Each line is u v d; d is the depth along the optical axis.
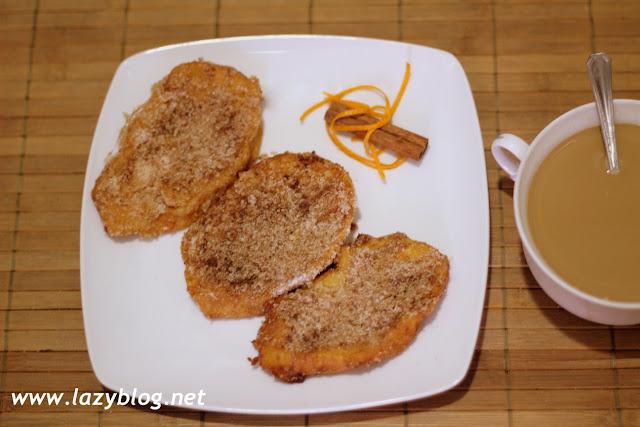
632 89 0.49
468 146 0.46
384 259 0.43
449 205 0.45
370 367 0.42
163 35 0.52
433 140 0.47
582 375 0.43
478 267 0.43
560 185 0.41
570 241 0.40
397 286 0.42
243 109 0.47
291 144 0.48
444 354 0.42
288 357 0.41
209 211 0.45
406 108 0.47
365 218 0.45
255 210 0.45
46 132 0.50
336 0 0.52
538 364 0.43
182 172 0.45
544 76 0.50
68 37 0.52
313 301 0.43
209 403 0.42
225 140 0.46
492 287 0.45
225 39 0.49
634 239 0.40
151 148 0.46
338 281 0.43
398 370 0.42
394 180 0.46
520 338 0.44
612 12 0.51
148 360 0.43
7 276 0.47
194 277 0.44
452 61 0.47
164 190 0.45
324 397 0.41
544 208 0.41
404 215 0.45
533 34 0.51
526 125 0.48
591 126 0.42
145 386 0.43
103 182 0.46
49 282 0.47
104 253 0.45
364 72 0.48
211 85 0.47
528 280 0.45
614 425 0.42
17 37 0.52
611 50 0.50
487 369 0.43
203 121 0.47
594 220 0.41
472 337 0.42
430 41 0.51
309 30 0.52
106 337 0.44
